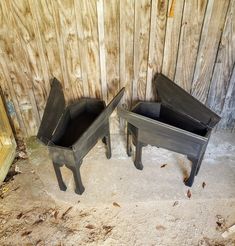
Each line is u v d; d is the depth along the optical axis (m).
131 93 2.29
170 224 1.78
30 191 2.02
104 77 2.18
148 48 2.03
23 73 2.12
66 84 2.21
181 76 2.20
